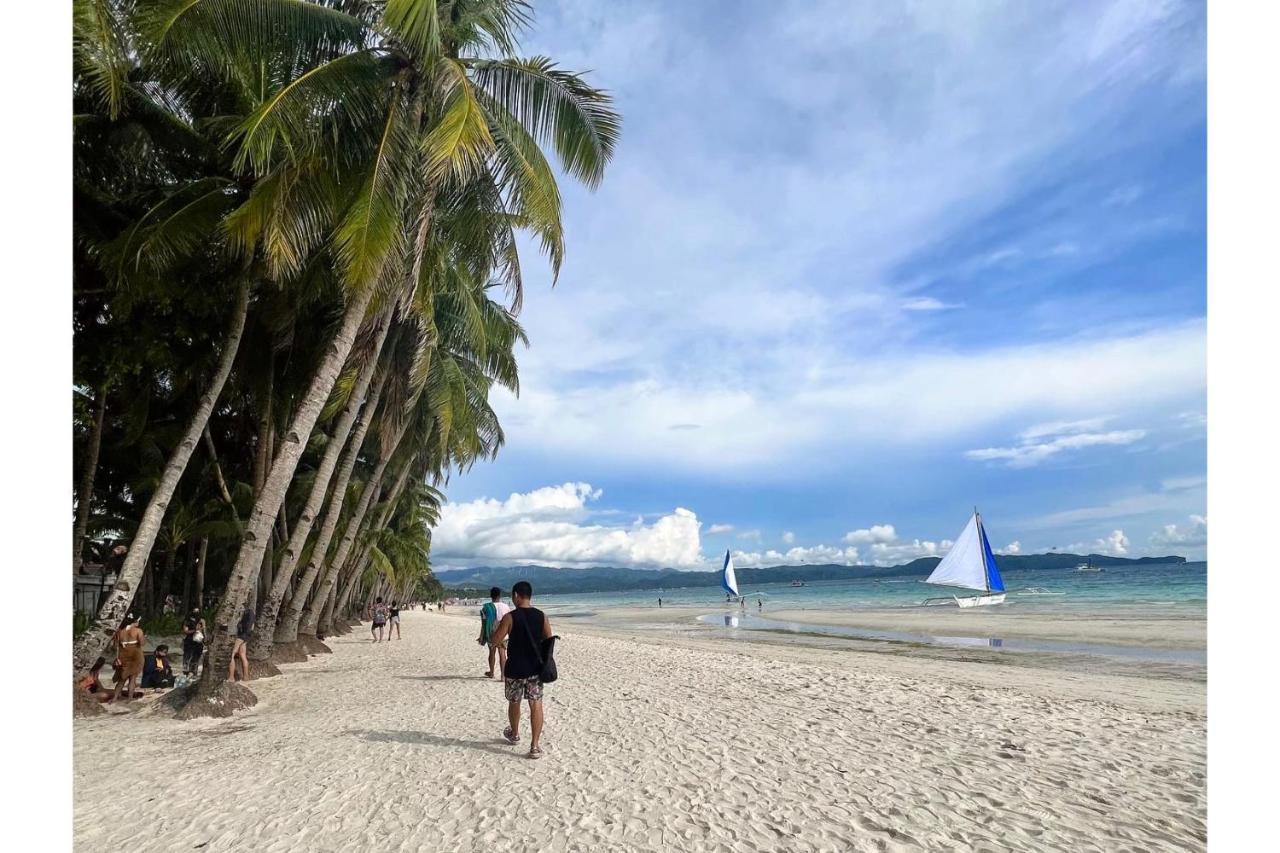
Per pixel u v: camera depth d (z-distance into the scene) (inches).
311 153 382.6
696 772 245.4
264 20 369.7
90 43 320.8
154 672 419.5
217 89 447.2
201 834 193.6
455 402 707.4
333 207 406.0
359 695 418.9
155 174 458.0
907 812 204.8
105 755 277.6
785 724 325.1
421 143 403.2
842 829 192.1
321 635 994.1
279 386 628.4
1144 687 474.0
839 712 354.0
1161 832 189.5
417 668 557.3
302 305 535.2
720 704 377.7
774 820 199.0
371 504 1051.3
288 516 903.1
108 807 215.8
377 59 413.7
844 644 861.8
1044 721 331.9
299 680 489.4
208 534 766.5
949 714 349.1
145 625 839.7
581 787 229.0
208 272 484.7
